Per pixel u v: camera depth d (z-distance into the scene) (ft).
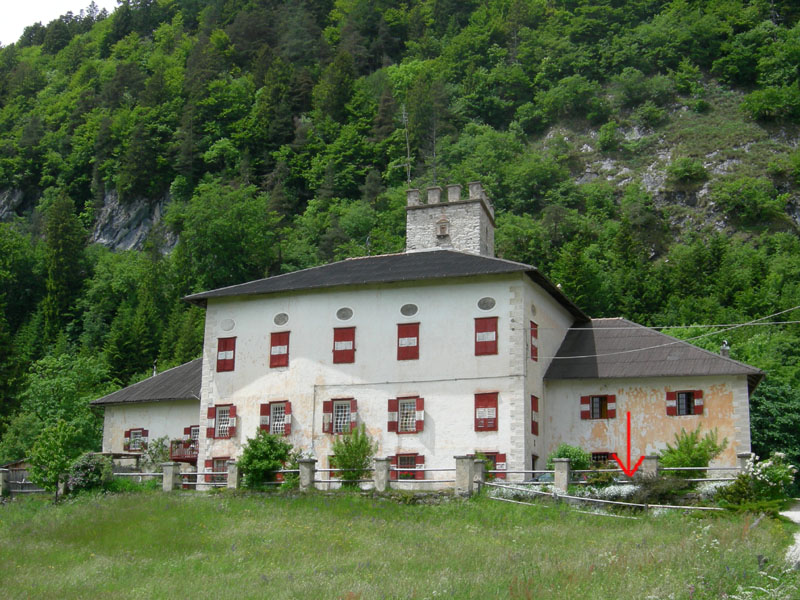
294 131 472.85
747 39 496.23
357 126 475.31
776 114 446.60
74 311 352.49
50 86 569.64
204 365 153.17
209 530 103.35
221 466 147.64
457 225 165.17
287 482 126.82
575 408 142.82
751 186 387.34
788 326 260.62
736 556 78.54
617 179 430.61
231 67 545.03
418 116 472.85
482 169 433.48
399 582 76.84
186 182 441.68
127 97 503.20
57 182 476.54
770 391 187.52
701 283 295.69
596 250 325.83
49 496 136.26
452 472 134.31
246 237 358.02
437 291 142.20
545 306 148.15
